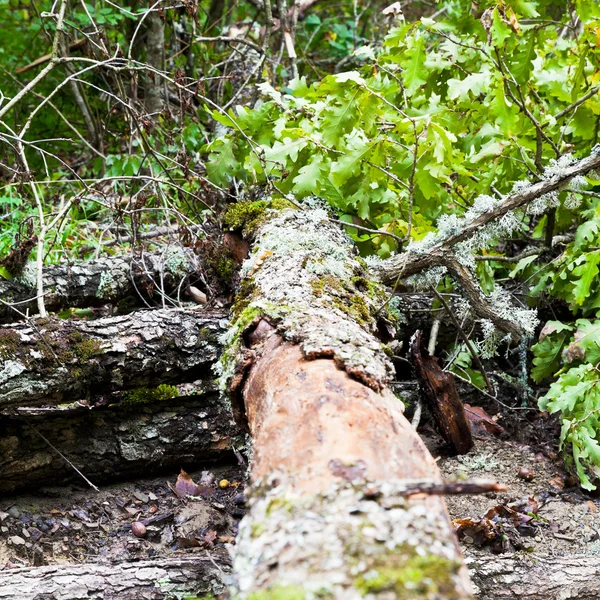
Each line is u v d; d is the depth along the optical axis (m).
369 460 1.47
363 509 1.30
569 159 3.22
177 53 5.39
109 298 3.52
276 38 6.61
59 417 2.96
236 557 1.39
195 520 2.93
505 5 3.14
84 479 3.01
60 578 2.35
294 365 1.93
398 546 1.21
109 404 3.01
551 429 3.63
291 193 3.34
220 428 3.17
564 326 3.38
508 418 3.68
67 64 5.27
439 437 3.56
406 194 3.42
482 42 3.55
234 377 2.26
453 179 3.78
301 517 1.32
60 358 2.79
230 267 3.29
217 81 5.53
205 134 4.55
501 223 3.12
